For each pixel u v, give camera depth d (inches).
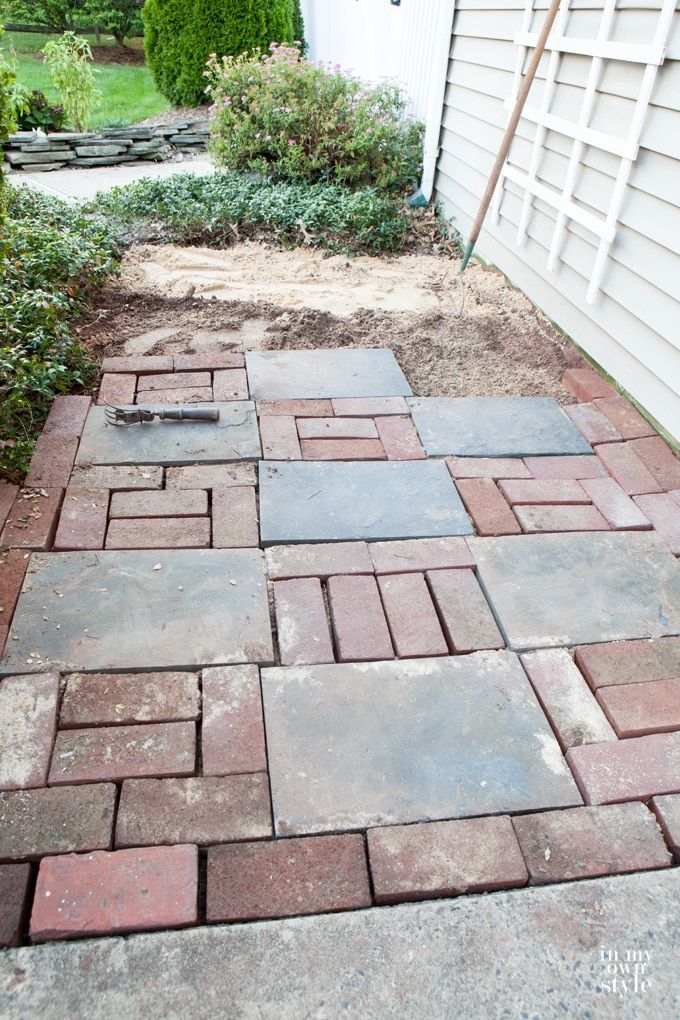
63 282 142.2
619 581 85.8
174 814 58.6
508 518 95.0
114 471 98.1
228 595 79.7
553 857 57.7
